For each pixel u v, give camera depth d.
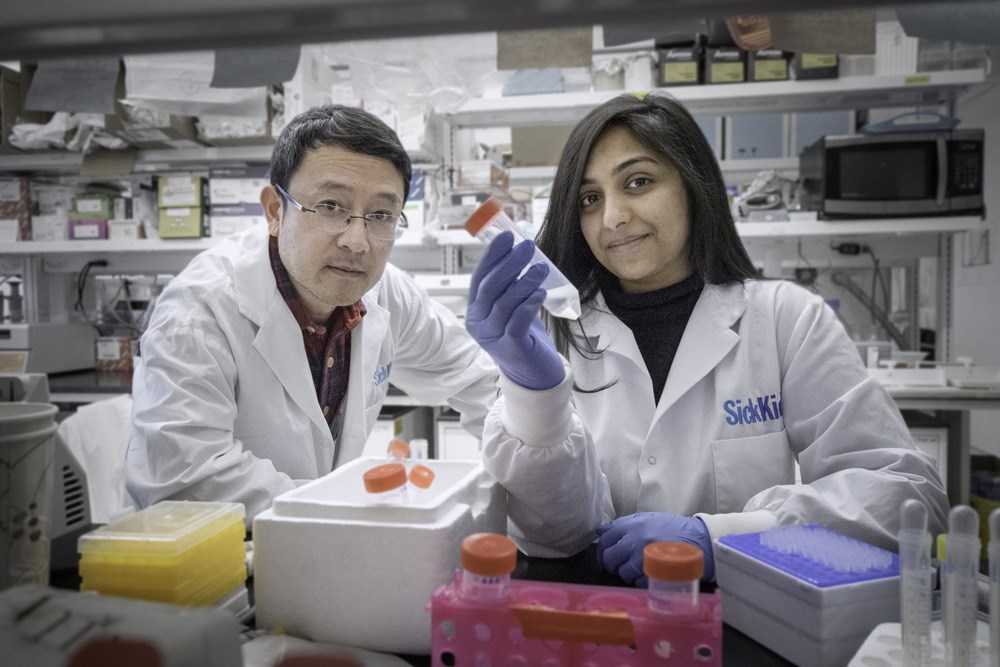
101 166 2.96
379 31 0.41
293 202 1.12
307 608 0.62
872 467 1.00
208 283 1.27
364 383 1.40
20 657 0.39
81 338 3.38
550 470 0.82
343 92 2.85
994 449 4.06
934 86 2.69
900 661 0.54
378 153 1.10
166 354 1.17
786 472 1.13
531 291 0.68
